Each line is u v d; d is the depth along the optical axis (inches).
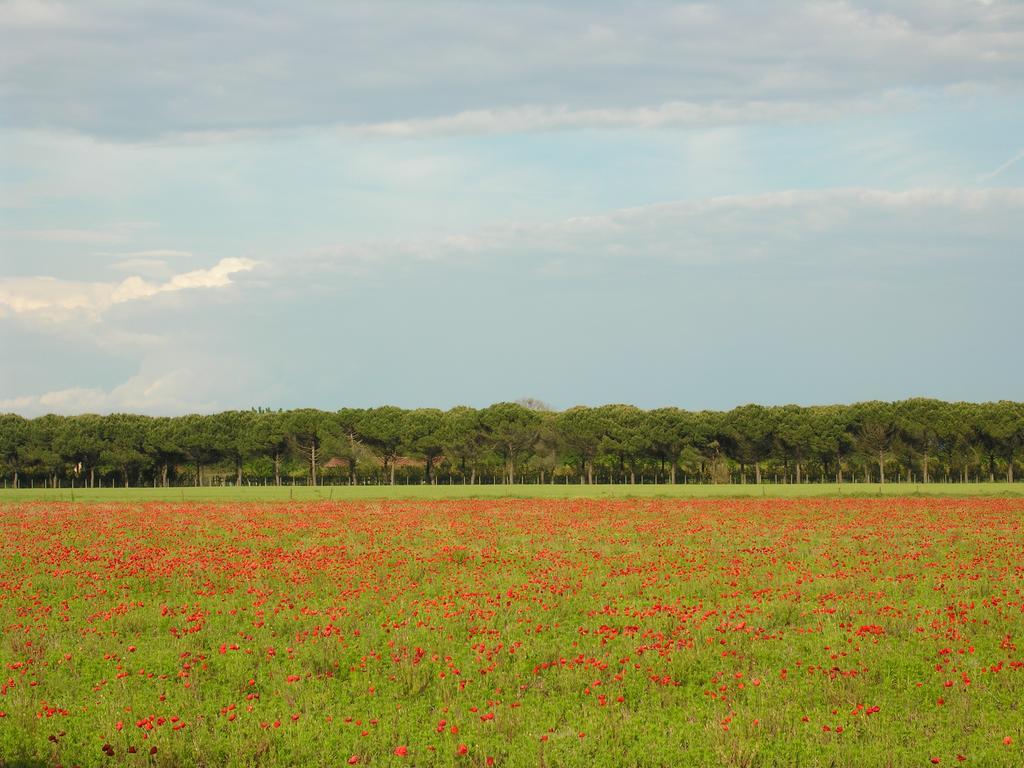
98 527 1825.8
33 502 2844.5
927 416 4830.2
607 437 5137.8
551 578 1084.5
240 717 591.8
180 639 790.5
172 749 526.3
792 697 626.2
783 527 1780.3
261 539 1573.6
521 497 3026.6
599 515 2118.6
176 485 5467.5
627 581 1041.5
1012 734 552.7
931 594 974.4
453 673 678.5
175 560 1248.8
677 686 655.1
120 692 639.8
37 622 861.8
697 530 1711.4
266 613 889.5
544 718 592.1
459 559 1267.2
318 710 610.5
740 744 529.3
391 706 615.5
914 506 2349.9
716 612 866.8
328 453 5191.9
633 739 559.2
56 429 5027.1
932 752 528.4
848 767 511.2
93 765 520.4
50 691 645.3
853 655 713.6
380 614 896.3
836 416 4970.5
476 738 556.7
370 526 1834.4
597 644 762.2
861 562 1211.2
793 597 945.5
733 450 5108.3
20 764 519.5
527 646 751.7
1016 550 1339.8
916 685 648.4
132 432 5098.4
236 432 5196.9
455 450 5251.0
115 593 1025.5
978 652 730.2
